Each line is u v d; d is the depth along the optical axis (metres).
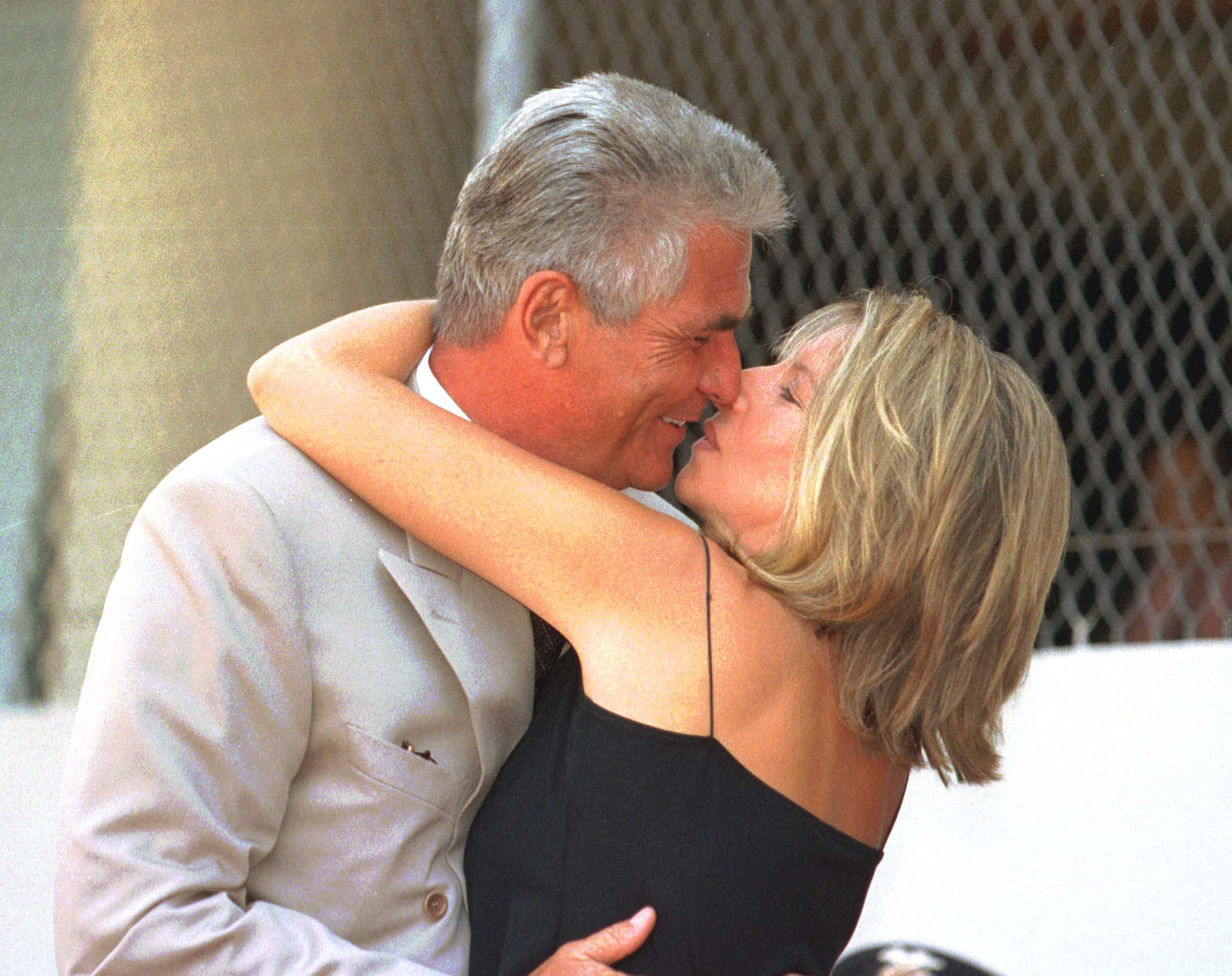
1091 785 11.02
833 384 6.03
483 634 6.18
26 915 10.88
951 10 19.08
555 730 6.15
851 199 19.91
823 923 6.11
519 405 6.36
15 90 14.78
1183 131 18.78
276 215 15.02
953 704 5.91
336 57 15.05
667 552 5.98
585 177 6.07
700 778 5.79
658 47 17.95
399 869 5.91
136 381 14.20
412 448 6.03
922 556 5.80
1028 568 5.95
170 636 5.64
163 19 15.16
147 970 5.37
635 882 5.77
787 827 5.86
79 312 14.23
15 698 12.39
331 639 5.91
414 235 14.84
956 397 5.95
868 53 20.19
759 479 6.33
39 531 13.16
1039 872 10.88
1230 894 10.74
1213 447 14.12
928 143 20.89
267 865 5.89
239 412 14.80
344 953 5.58
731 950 5.79
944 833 11.01
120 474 13.84
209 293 14.73
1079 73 19.78
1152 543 12.64
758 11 18.41
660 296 6.13
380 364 6.38
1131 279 18.66
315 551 5.96
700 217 6.11
